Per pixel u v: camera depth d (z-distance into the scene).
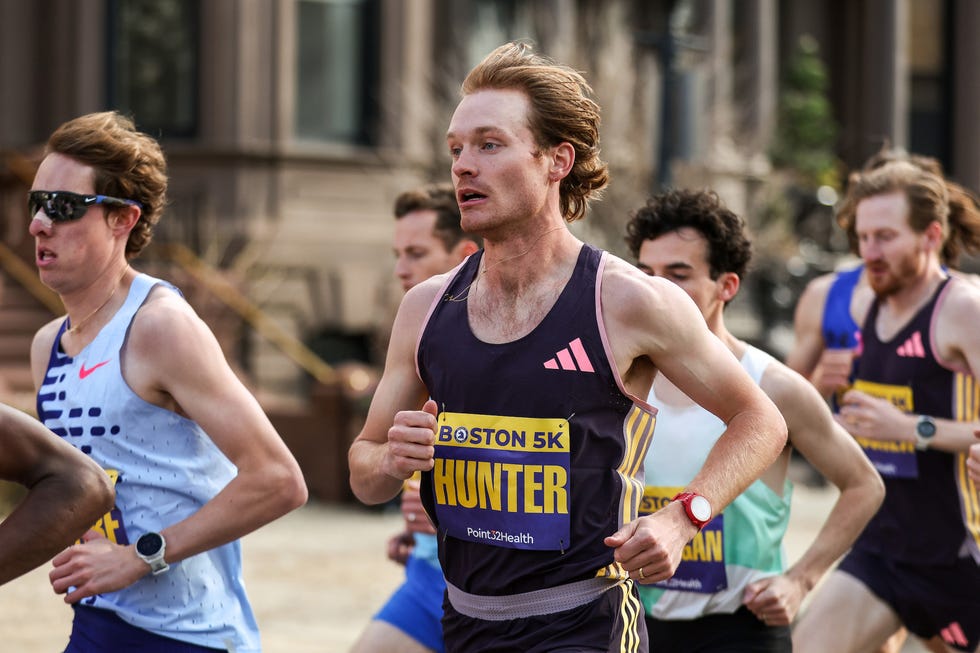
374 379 27.75
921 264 10.18
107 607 7.12
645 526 5.86
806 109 43.06
